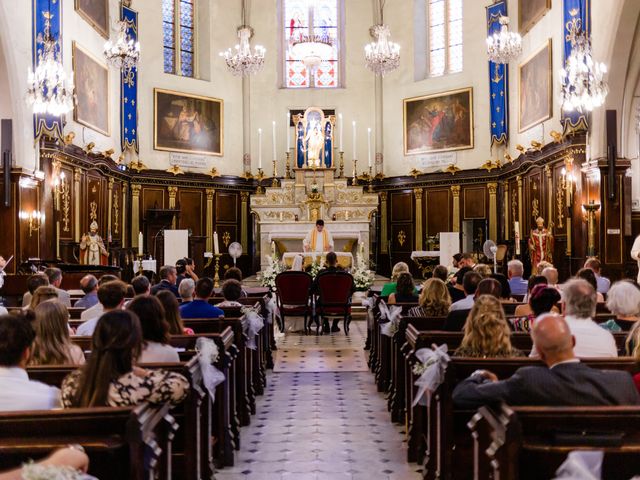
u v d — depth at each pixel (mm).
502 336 4918
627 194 15016
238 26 24953
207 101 24062
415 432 6043
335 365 10781
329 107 25188
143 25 22578
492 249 17625
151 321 4797
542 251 17219
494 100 22234
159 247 21703
